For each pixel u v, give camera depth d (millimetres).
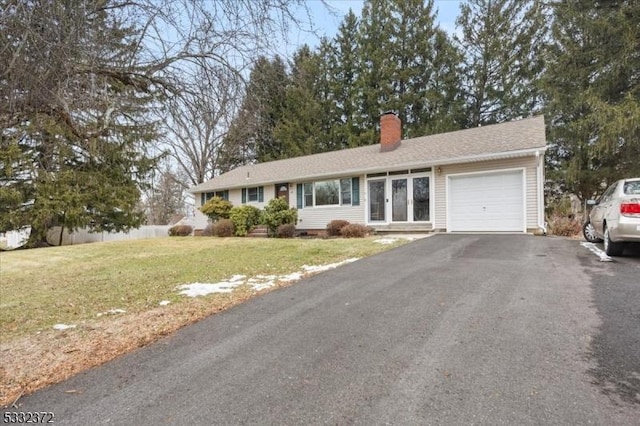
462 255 7820
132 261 10195
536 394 2498
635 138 14781
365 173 15805
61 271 9172
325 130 27078
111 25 3258
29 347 3939
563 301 4371
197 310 4930
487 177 13078
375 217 15641
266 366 3133
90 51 3070
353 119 26312
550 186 21391
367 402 2504
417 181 14562
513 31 24922
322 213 17266
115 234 22609
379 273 6422
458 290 5016
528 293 4738
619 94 16219
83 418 2512
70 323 4762
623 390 2506
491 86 25406
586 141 17734
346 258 8609
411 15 26000
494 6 25203
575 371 2779
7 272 9375
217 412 2486
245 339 3779
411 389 2639
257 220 18141
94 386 2979
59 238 19953
